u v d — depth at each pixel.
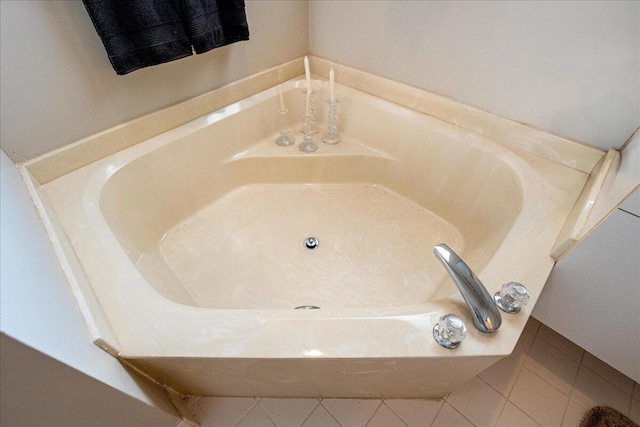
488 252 1.08
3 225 0.62
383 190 1.57
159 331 0.74
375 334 0.74
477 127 1.25
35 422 0.58
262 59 1.47
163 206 1.33
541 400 1.11
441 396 1.11
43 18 0.90
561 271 0.90
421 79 1.33
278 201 1.54
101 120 1.12
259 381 0.93
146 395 0.81
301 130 1.64
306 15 1.53
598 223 0.78
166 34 1.05
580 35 0.92
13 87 0.91
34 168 1.02
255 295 1.22
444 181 1.36
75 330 0.63
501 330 0.74
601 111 0.98
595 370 1.17
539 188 1.05
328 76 1.62
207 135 1.36
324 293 1.23
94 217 0.97
